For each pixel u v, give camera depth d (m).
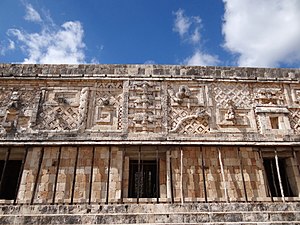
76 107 10.37
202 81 10.99
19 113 10.12
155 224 8.05
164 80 10.86
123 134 9.80
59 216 8.09
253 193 9.38
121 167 9.44
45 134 9.66
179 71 11.05
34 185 8.83
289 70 11.49
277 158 10.09
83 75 10.72
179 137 9.84
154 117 10.19
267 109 10.66
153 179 10.11
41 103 10.34
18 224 7.86
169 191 9.18
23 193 8.90
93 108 10.35
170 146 9.70
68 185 9.16
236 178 9.58
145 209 8.53
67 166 9.42
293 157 10.07
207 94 10.85
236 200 9.19
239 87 11.12
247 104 10.80
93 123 10.06
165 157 9.85
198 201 9.09
